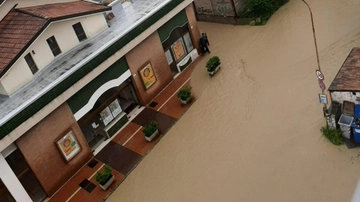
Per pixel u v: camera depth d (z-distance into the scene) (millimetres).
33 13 20578
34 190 20281
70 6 22781
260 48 27766
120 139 23172
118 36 22109
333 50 24781
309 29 27844
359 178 16734
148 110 24734
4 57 19203
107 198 19969
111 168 21500
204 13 34062
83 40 22797
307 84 22625
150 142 22359
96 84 21609
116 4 25344
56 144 20281
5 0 20547
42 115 19047
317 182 17234
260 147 19828
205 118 22828
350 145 18188
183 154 21031
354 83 18062
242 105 22797
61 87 19516
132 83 24203
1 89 19719
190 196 18656
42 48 20703
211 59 25844
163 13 24438
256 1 30891
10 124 17812
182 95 23875
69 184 21266
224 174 19141
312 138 19234
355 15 27359
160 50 25219
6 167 18484
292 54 25844
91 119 22562
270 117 21312
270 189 17672
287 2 32312
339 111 18828
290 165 18391
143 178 20422
